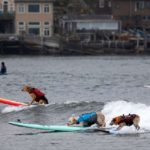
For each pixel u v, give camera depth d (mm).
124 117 78188
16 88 147750
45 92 137500
